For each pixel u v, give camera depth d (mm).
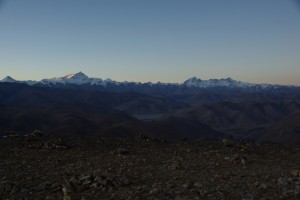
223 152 27875
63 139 31328
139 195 15969
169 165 22953
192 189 17156
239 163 23984
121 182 17875
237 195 16250
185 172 21062
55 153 26031
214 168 22359
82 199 15352
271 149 30141
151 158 25156
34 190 16906
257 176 20188
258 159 25703
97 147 28812
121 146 29578
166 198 15547
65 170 20938
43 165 22219
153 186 17578
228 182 18641
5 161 23031
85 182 17328
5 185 17281
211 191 16766
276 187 17641
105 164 22938
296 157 27031
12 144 28516
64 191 16312
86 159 24391
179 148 29406
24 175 19641
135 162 23703
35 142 29531
